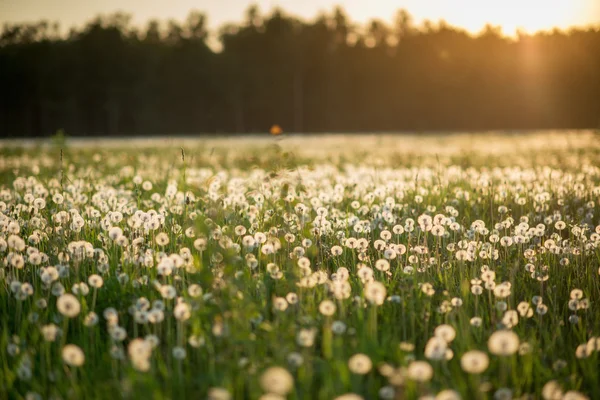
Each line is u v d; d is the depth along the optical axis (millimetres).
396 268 4645
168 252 4953
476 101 75062
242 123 76062
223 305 3377
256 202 6406
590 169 10633
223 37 83062
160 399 2791
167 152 19203
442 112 76500
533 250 4957
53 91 71938
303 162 13852
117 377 3166
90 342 3590
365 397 2920
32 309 3869
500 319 3758
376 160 13977
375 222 5879
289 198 5957
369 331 3486
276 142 6809
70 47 74562
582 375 3336
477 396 2918
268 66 77250
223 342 3256
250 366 3074
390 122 77500
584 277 4641
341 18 83250
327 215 6270
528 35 70812
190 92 74938
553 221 6383
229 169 13531
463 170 10727
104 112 73188
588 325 3912
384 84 78500
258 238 4652
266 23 81500
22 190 8688
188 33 81562
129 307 3875
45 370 3287
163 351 3525
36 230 5043
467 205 7285
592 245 4988
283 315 3531
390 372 2791
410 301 3959
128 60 73938
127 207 6383
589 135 33750
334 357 3129
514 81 72750
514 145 23266
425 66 77688
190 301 3613
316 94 78125
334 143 29328
